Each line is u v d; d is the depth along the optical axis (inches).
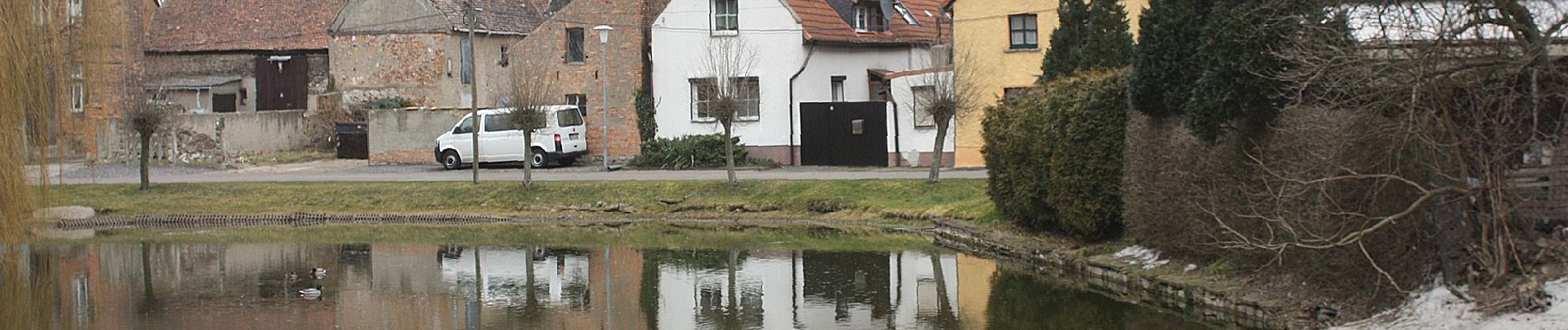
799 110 1736.0
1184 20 766.5
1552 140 585.3
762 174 1560.0
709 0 1760.6
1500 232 577.3
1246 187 697.6
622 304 837.8
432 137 1881.2
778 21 1737.2
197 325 780.6
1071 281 882.1
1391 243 611.8
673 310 810.2
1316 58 574.2
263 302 863.7
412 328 764.0
